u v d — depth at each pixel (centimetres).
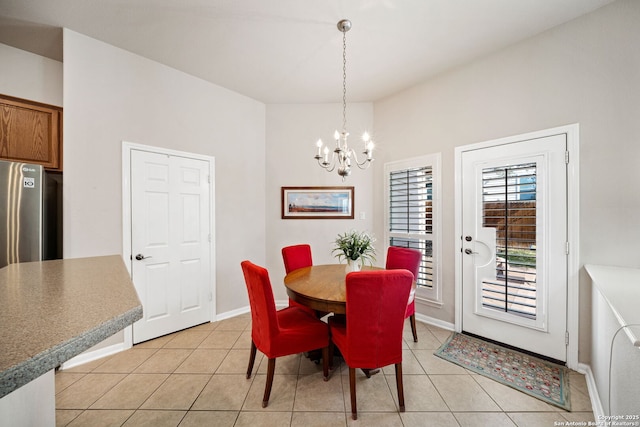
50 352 46
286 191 353
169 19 203
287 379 193
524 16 198
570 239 200
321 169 352
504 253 234
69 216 213
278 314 204
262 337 172
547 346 211
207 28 214
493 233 241
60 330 54
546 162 211
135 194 246
